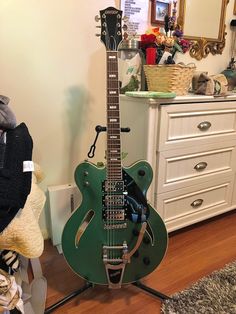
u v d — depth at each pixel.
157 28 1.57
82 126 1.56
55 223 1.52
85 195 1.11
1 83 1.28
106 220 1.13
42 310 1.12
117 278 1.18
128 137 1.45
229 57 2.10
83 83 1.49
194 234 1.72
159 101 1.27
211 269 1.41
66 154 1.55
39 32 1.30
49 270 1.41
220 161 1.66
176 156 1.44
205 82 1.46
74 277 1.36
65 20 1.35
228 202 1.82
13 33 1.24
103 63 1.52
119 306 1.19
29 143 0.94
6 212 0.81
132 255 1.17
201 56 1.93
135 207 1.12
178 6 1.75
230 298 1.21
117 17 1.05
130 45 1.46
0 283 0.82
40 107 1.40
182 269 1.41
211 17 1.90
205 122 1.48
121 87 1.49
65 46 1.38
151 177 1.14
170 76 1.33
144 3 1.61
